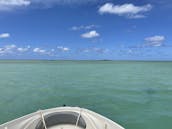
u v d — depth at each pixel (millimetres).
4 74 51719
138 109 17641
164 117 15438
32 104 19484
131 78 42469
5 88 28938
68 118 10195
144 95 23891
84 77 44406
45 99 21625
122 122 14492
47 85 31906
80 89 28172
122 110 17516
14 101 20703
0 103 19781
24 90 27234
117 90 27391
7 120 14625
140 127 13547
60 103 20031
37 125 9453
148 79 40594
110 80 38906
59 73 55188
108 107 18406
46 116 9859
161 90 27391
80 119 9984
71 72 59500
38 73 55156
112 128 8766
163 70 71188
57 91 26531
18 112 16703
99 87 30062
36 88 28938
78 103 19969
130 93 25078
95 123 9453
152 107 18547
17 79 40188
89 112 10594
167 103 19844
